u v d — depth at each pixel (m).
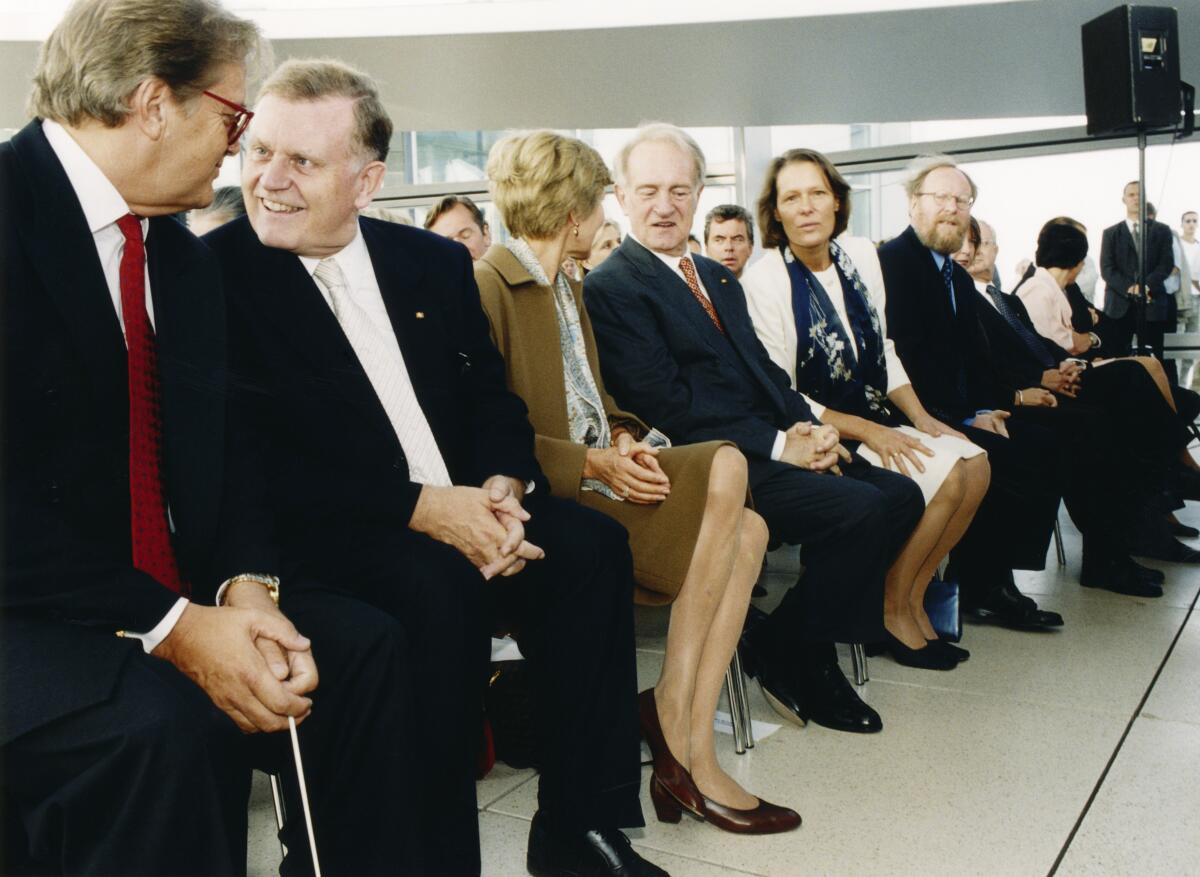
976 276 4.46
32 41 4.95
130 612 1.21
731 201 8.21
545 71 6.26
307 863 1.41
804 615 2.46
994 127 7.51
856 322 3.08
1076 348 5.09
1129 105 4.40
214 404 1.39
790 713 2.52
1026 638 3.19
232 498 1.47
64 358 1.23
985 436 3.35
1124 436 4.09
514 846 1.92
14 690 1.09
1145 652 2.99
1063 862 1.82
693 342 2.56
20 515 1.17
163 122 1.28
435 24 5.63
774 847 1.90
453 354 1.86
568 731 1.73
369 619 1.41
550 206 2.17
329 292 1.72
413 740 1.42
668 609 3.60
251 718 1.24
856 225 7.62
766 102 6.97
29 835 1.09
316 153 1.62
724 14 5.48
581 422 2.28
